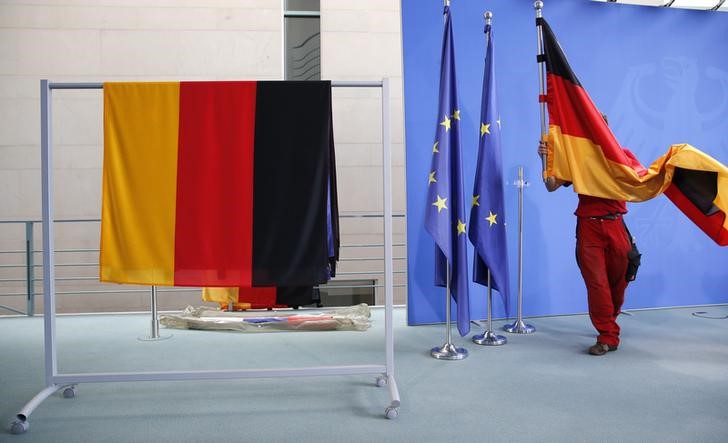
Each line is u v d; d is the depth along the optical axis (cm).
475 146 412
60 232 661
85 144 661
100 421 220
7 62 650
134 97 237
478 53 412
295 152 239
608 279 335
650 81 446
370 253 710
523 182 384
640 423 211
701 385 258
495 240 347
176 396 251
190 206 237
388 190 244
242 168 238
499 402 237
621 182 318
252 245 237
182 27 669
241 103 239
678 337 356
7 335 390
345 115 705
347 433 204
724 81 462
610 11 436
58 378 238
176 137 237
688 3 472
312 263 237
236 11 676
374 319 439
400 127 710
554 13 424
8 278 655
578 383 263
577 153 325
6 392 259
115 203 236
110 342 362
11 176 654
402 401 240
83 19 657
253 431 207
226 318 418
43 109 236
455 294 330
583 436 199
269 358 318
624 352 321
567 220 431
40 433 207
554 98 332
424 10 402
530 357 313
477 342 347
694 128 456
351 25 706
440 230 314
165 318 411
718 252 461
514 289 420
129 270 236
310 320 398
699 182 316
